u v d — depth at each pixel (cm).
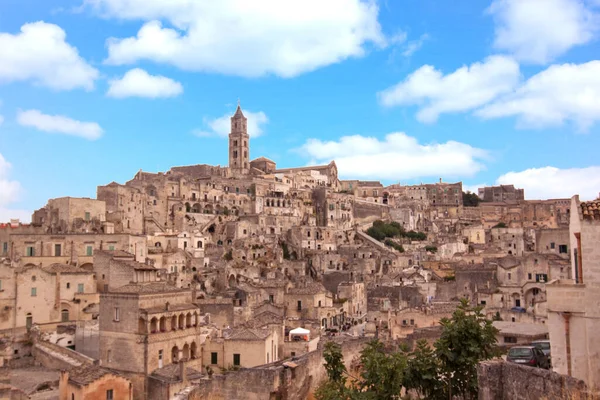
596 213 3575
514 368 3238
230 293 13812
